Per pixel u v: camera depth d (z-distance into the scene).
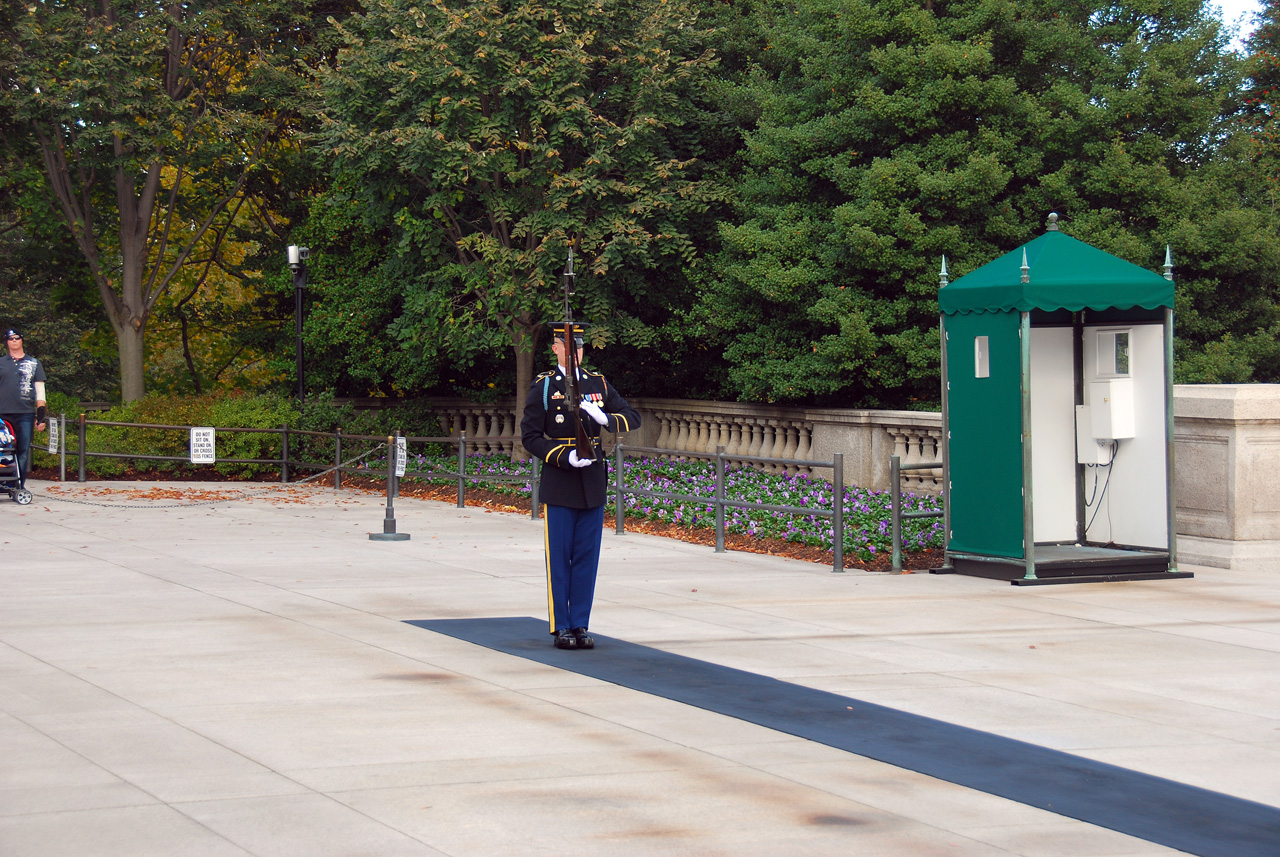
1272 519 11.41
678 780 5.19
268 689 6.73
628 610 9.34
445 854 4.32
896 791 5.08
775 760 5.50
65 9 24.20
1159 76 17.23
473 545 13.00
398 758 5.46
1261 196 20.88
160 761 5.40
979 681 7.03
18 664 7.30
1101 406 11.43
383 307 23.02
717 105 20.92
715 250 20.75
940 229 16.91
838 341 17.33
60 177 26.12
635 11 19.50
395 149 18.91
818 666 7.41
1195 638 8.25
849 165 18.27
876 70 18.03
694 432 21.17
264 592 9.92
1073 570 10.63
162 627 8.45
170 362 40.56
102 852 4.31
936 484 16.06
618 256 18.50
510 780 5.16
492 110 19.56
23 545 12.64
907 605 9.53
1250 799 5.02
